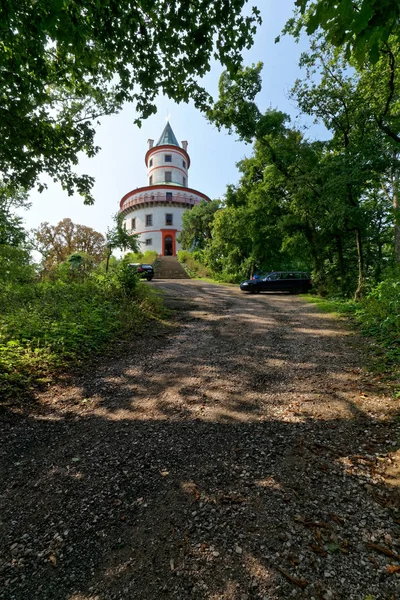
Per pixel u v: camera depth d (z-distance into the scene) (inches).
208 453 121.4
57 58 223.6
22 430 140.0
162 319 386.3
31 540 83.7
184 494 99.3
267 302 533.0
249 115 544.4
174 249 1715.1
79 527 87.7
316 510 90.2
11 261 394.0
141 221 1763.0
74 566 75.6
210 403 165.5
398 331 249.1
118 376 207.8
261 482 103.3
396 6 84.2
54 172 273.9
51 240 1493.6
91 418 152.3
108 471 112.2
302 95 479.5
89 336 271.6
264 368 214.5
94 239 1621.6
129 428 142.5
